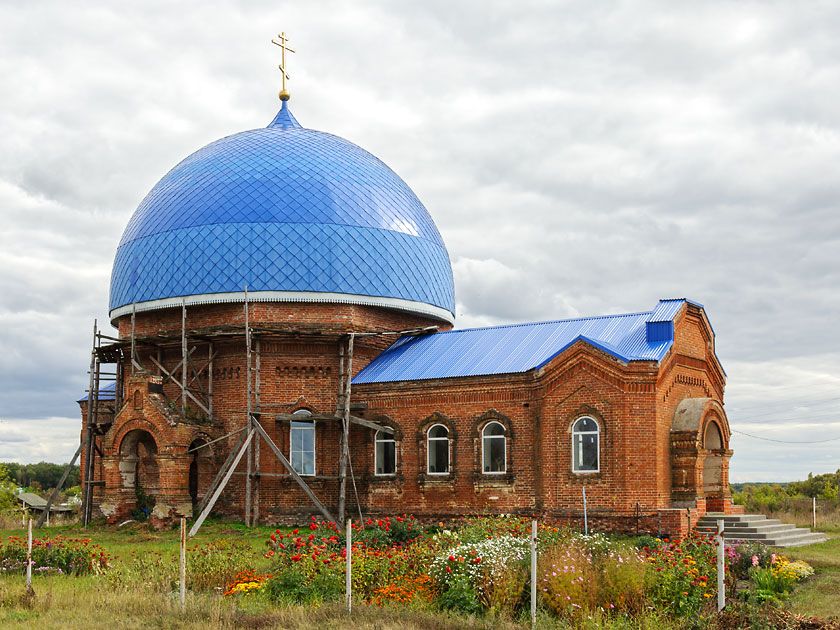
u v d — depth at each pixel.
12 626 18.23
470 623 17.84
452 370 36.28
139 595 20.72
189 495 37.16
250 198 39.50
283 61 45.75
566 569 18.95
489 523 25.28
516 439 34.22
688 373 34.44
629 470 31.56
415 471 36.44
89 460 40.28
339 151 42.41
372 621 18.09
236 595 21.06
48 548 25.98
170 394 39.81
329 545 23.64
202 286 38.62
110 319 42.53
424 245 41.84
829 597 21.38
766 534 30.59
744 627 17.47
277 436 38.12
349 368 38.00
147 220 41.28
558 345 35.50
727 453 34.66
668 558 20.31
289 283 38.31
